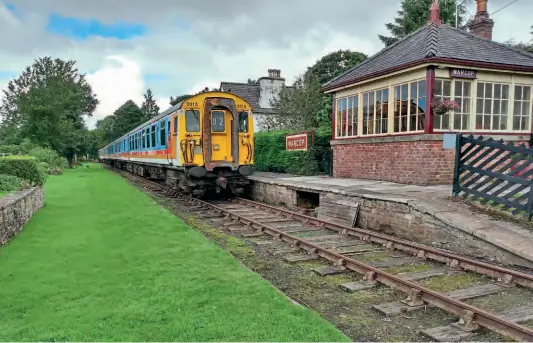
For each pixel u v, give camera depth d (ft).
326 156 56.59
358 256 23.32
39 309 14.29
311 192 37.65
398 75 40.04
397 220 28.09
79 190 53.57
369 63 47.44
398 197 28.71
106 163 181.16
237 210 39.91
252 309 14.46
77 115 136.26
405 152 39.34
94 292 15.92
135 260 20.48
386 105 42.06
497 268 18.75
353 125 47.44
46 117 104.88
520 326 12.98
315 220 32.12
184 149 44.91
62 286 16.56
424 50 38.06
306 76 89.30
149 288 16.40
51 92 107.24
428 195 29.84
